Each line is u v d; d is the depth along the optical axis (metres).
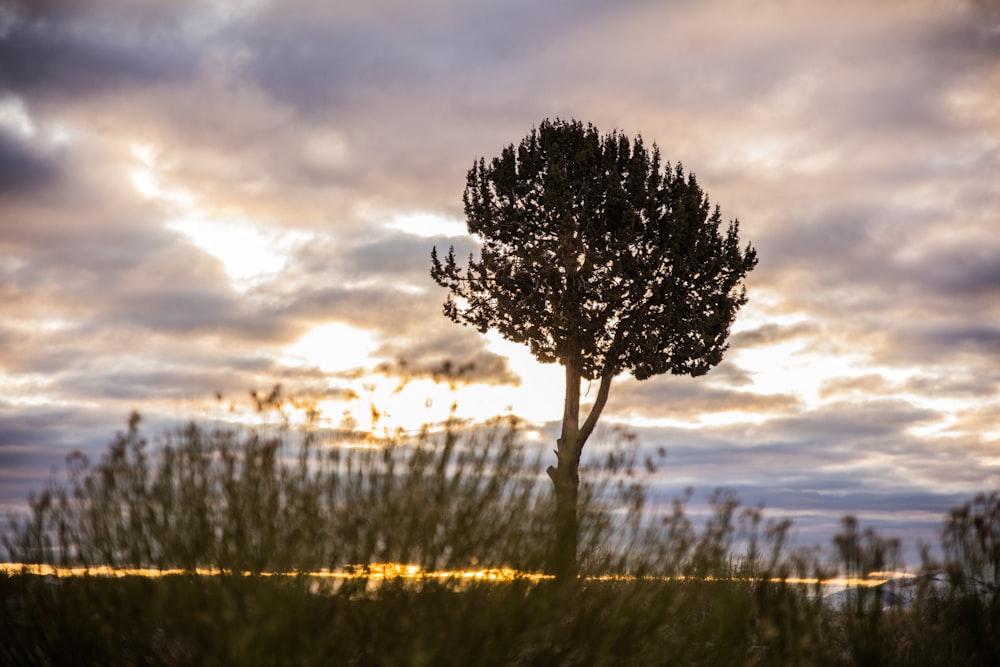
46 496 5.38
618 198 16.98
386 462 5.25
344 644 4.63
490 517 5.24
